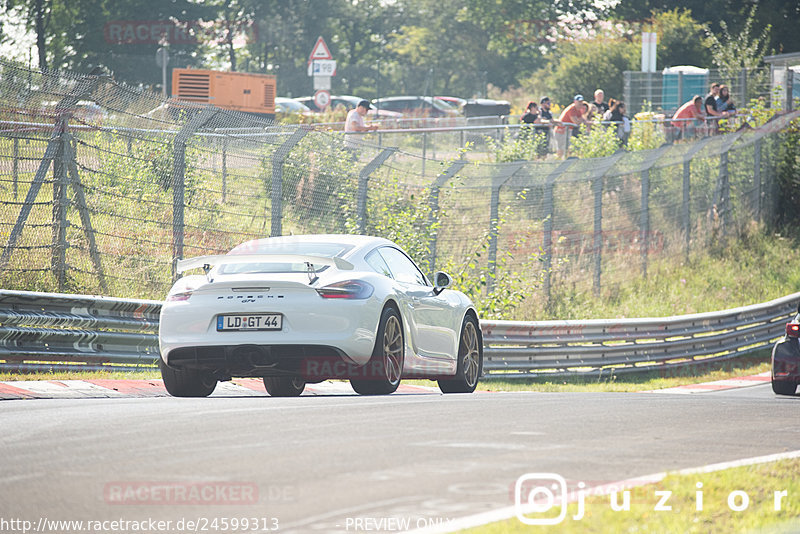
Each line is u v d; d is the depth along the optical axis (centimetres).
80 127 4866
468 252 7406
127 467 2152
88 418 2842
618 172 8962
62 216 4856
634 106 13912
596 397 3944
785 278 10119
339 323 3512
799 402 3978
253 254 3669
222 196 5541
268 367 3550
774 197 11719
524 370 6625
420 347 3981
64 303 4319
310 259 3559
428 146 11069
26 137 4747
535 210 8069
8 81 4566
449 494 1945
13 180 4853
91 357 4444
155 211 5328
